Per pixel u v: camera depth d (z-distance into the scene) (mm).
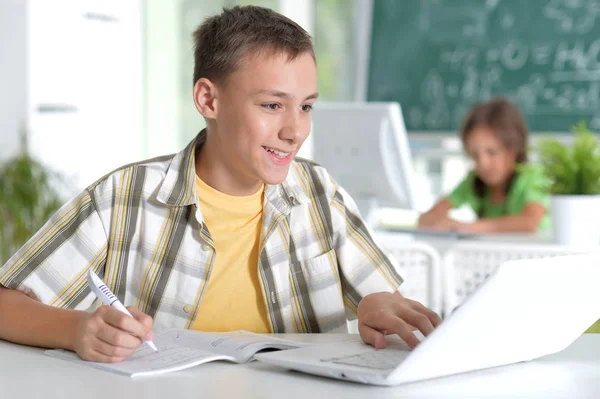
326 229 1442
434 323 1166
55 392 896
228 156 1281
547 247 2424
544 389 927
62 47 3662
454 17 4617
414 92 4750
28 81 3469
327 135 2846
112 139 4020
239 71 1229
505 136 3178
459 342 917
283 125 1230
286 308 1392
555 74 4355
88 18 3826
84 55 3803
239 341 1104
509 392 910
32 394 888
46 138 3576
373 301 1188
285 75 1215
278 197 1386
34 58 3498
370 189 2861
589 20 4258
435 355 907
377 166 2777
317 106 2861
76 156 3770
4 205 3275
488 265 2498
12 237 3303
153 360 1035
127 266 1333
